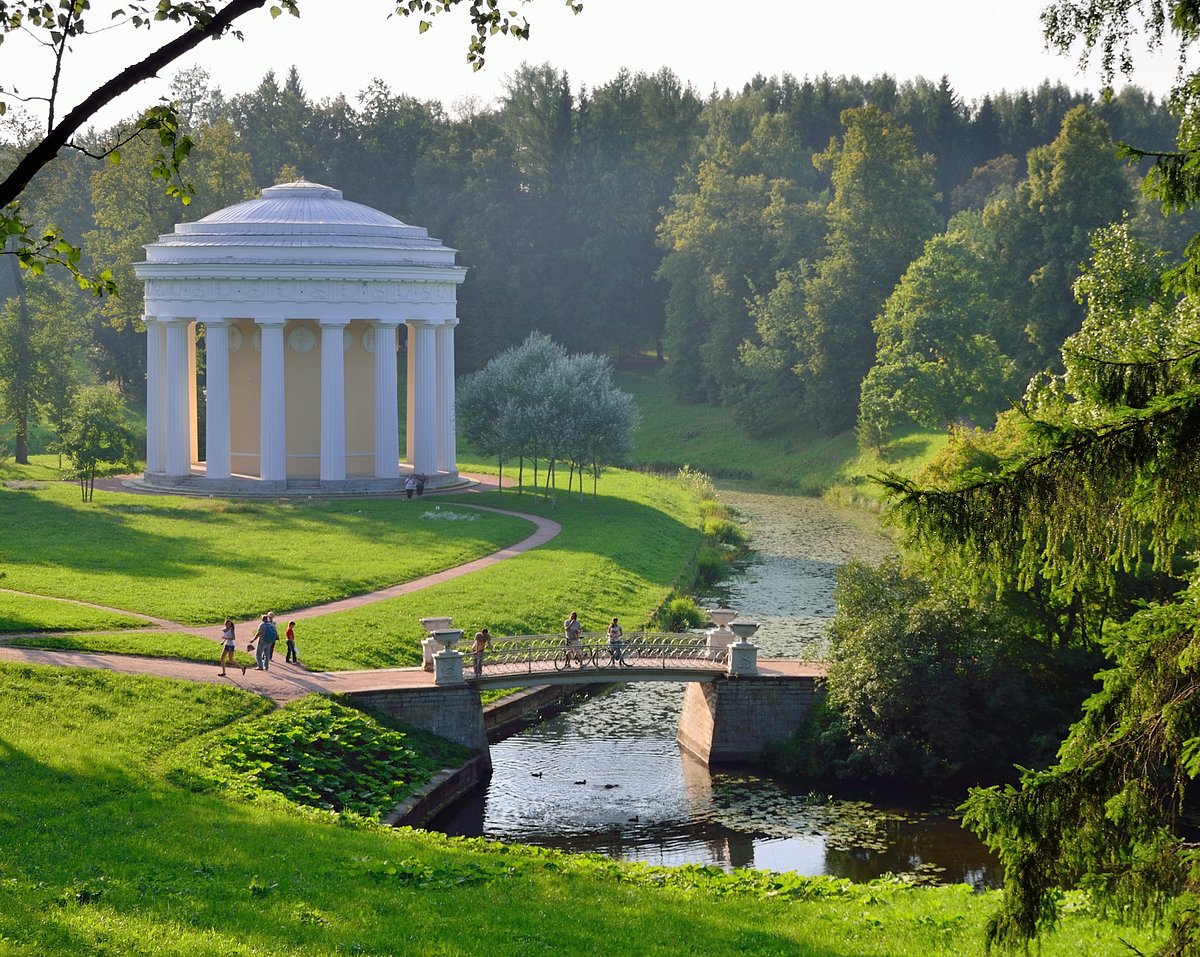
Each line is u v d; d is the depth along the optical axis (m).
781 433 190.00
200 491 129.88
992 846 25.77
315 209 132.38
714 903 42.12
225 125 182.38
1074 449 24.70
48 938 32.47
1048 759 59.94
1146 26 37.59
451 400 140.50
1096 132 152.00
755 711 65.88
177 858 41.62
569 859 47.62
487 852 47.69
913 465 151.62
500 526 114.88
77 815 45.12
